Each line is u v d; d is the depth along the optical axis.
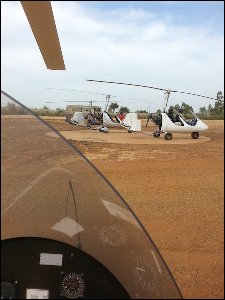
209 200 7.61
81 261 2.34
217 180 9.58
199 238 5.45
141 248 2.30
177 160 12.80
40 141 2.12
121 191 8.33
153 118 21.56
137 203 7.34
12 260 2.34
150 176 10.04
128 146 16.67
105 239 2.35
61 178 2.29
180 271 4.37
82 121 29.78
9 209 2.33
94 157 13.33
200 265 4.54
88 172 2.24
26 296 2.33
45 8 2.87
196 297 3.74
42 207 2.40
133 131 25.64
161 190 8.45
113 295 2.32
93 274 2.33
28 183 2.27
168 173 10.50
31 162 2.18
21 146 2.10
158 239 5.39
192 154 14.29
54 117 53.16
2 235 2.37
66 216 2.40
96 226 2.35
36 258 2.34
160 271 2.29
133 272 2.32
